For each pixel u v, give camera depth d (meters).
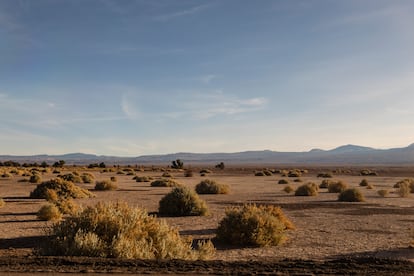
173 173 108.44
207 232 17.84
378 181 67.81
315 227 19.41
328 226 19.70
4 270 8.41
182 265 9.04
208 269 8.70
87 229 11.34
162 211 24.42
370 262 9.61
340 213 24.94
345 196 32.75
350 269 8.85
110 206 12.28
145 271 8.43
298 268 8.94
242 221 15.26
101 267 8.75
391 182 64.62
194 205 23.83
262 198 35.38
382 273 8.50
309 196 37.47
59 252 10.80
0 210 26.05
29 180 58.31
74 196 34.47
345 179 75.50
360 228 19.12
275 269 8.80
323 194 40.28
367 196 37.91
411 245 14.65
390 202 31.94
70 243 10.90
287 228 18.59
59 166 157.50
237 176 88.88
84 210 12.11
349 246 14.92
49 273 8.19
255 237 14.80
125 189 46.66
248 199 34.34
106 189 45.19
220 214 24.42
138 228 11.54
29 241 15.29
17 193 39.84
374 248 14.58
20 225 19.56
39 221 21.06
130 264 9.06
